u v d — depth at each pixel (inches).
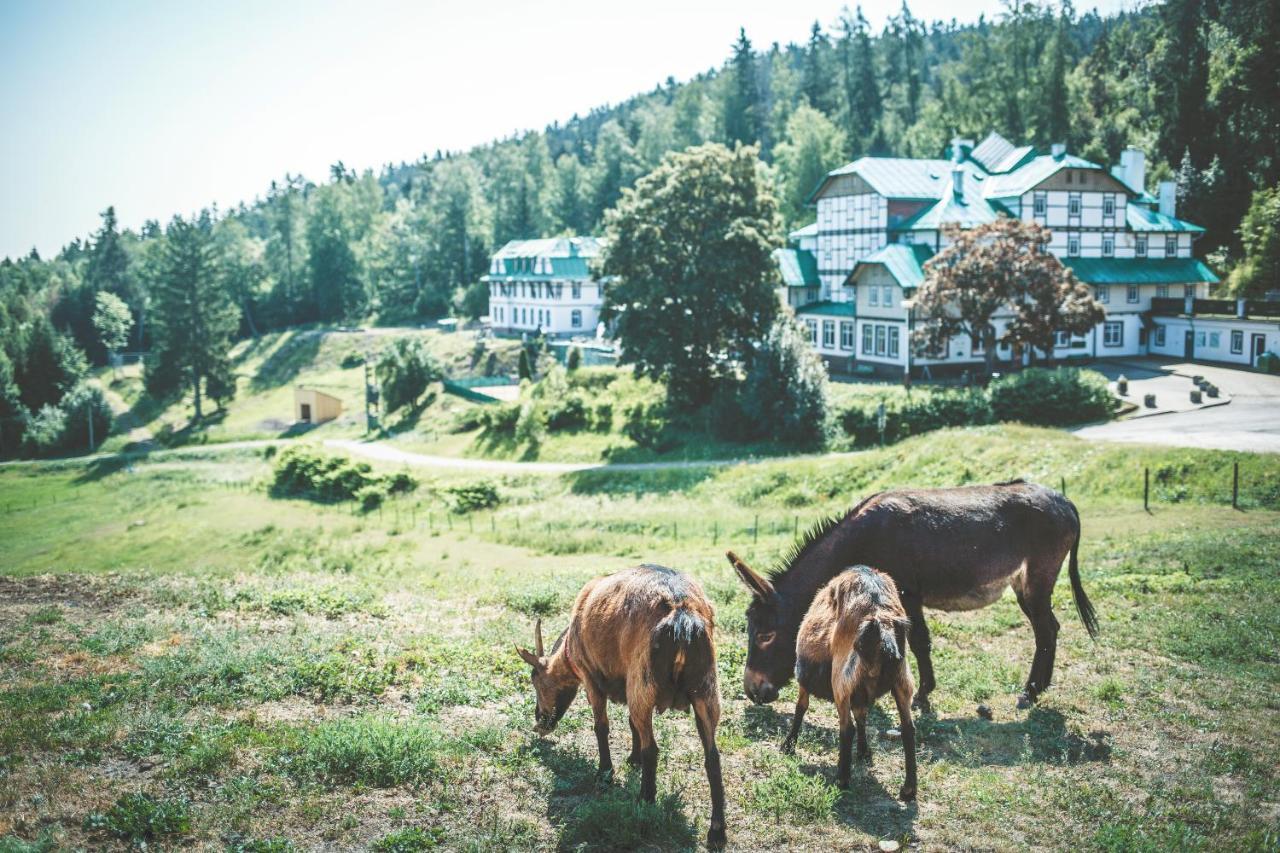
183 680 485.4
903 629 342.0
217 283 4254.4
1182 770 372.5
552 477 2037.4
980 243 2129.7
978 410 1892.2
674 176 2390.5
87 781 356.5
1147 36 4982.8
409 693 479.2
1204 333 2581.2
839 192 3016.7
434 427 2950.3
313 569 1180.5
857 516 446.9
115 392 4790.8
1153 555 802.8
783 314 2320.4
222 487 2491.4
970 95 4906.5
